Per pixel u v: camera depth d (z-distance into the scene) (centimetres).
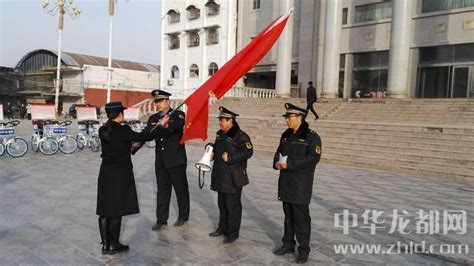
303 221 430
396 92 1905
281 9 2358
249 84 3084
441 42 2041
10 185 777
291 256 451
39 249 455
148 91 4309
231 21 2994
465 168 993
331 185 859
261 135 1530
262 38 472
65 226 537
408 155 1126
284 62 2358
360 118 1680
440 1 2055
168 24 3384
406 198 746
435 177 1003
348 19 2406
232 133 487
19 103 3834
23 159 1103
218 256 446
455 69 2023
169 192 545
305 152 423
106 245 445
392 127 1288
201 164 493
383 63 2278
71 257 434
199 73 3189
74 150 1278
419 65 2145
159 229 536
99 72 3872
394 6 1903
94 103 3825
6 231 512
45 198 682
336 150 1271
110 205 435
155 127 477
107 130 442
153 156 1270
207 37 3125
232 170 479
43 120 1233
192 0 3225
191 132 483
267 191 783
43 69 3941
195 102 473
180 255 447
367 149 1227
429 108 1584
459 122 1414
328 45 2144
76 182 819
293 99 2153
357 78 2395
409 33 1891
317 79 2500
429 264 436
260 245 484
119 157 445
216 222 573
